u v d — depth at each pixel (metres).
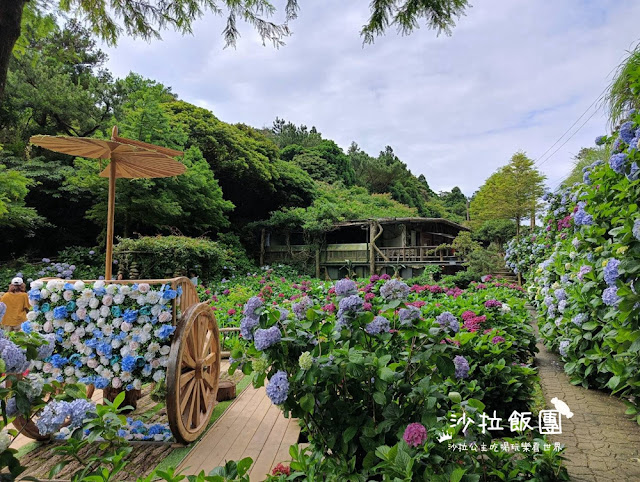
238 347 1.96
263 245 18.98
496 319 4.27
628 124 2.95
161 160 3.64
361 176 40.00
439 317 1.89
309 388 1.72
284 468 2.01
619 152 3.17
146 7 3.31
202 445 2.92
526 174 19.38
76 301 2.89
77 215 14.92
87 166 12.45
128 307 2.89
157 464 2.63
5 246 13.72
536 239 9.28
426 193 48.75
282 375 1.65
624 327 2.47
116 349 2.89
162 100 20.09
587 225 3.67
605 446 2.65
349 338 1.90
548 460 1.93
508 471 1.86
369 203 28.19
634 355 2.78
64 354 2.89
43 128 15.12
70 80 15.77
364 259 18.33
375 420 1.80
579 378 3.89
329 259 18.89
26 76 14.14
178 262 11.34
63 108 14.81
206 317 3.34
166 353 2.85
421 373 1.90
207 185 15.60
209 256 12.35
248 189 21.20
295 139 38.91
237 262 15.84
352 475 1.65
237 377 4.76
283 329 1.87
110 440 1.83
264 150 22.72
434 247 17.56
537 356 5.05
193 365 3.08
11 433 1.52
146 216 13.34
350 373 1.65
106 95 16.50
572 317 3.91
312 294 7.91
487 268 14.40
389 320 2.06
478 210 25.84
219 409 3.68
